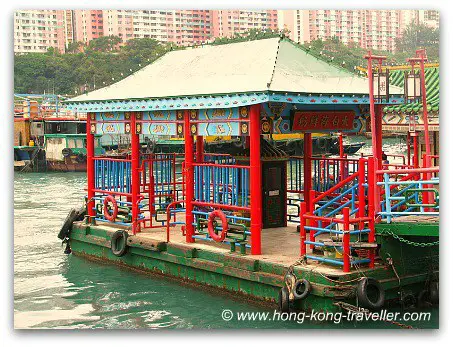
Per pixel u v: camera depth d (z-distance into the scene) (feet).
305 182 53.31
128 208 56.95
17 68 218.59
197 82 49.67
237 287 44.47
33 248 64.69
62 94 215.10
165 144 155.02
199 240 50.08
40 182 132.05
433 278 42.24
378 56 42.34
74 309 45.55
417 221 40.27
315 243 40.70
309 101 43.60
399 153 138.10
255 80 45.14
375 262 40.98
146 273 52.39
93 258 58.34
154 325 41.47
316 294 38.96
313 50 49.29
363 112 48.85
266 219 52.95
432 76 74.84
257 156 44.09
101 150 156.25
